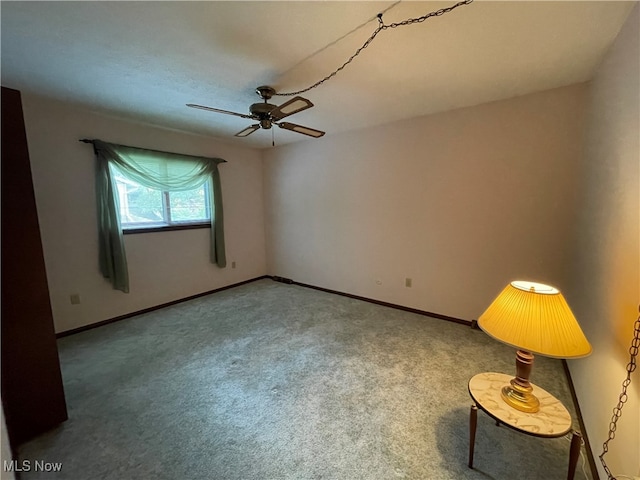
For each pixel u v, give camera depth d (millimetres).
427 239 3309
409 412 1800
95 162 3006
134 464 1452
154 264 3582
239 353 2531
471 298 3084
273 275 5074
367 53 1825
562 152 2480
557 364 2326
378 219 3682
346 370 2260
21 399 1559
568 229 2518
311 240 4449
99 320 3125
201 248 4109
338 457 1489
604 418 1376
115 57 1856
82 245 2971
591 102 2145
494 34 1624
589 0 1336
